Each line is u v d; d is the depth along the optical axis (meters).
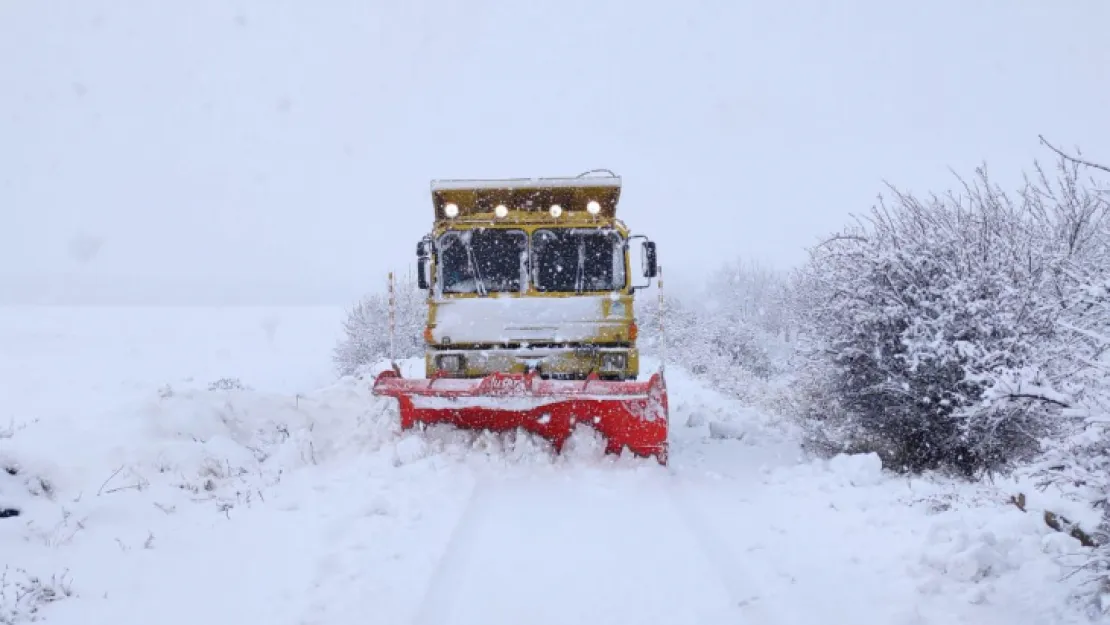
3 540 5.77
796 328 9.69
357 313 22.09
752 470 8.33
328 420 9.89
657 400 8.38
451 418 8.90
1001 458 7.61
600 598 4.90
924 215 8.26
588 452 8.50
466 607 4.77
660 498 7.20
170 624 4.61
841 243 8.55
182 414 8.80
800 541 5.93
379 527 6.28
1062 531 5.35
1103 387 4.48
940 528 5.59
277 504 6.93
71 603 4.90
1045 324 7.09
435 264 9.98
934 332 7.61
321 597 4.93
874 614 4.61
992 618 4.45
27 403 13.59
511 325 9.36
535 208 10.15
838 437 8.81
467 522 6.43
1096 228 8.09
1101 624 4.16
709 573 5.30
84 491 6.96
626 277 9.92
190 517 6.59
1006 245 7.55
